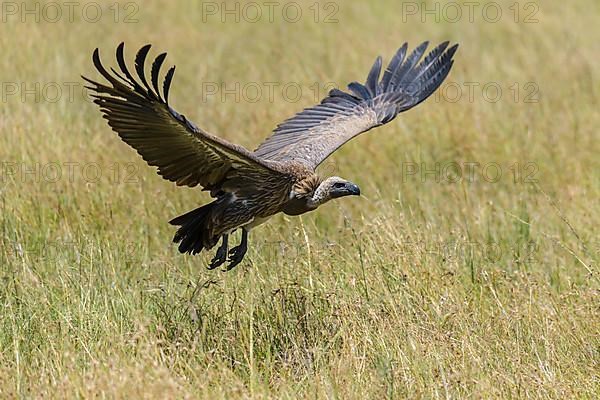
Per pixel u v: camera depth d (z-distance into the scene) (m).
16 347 10.02
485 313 11.59
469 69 21.38
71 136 16.19
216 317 11.04
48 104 17.66
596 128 18.20
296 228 13.25
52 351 10.01
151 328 10.69
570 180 16.28
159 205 14.07
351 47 22.12
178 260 12.76
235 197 10.60
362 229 13.05
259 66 21.27
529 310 11.33
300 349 10.62
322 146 11.76
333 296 11.27
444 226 14.12
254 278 11.56
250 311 10.70
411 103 12.76
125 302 11.12
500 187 16.09
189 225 10.79
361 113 12.52
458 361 10.32
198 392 9.49
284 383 9.80
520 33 23.66
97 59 9.12
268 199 10.69
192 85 20.05
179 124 9.40
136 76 20.20
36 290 11.28
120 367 9.50
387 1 26.89
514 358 10.50
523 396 9.94
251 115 17.70
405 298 11.41
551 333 11.05
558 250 13.73
